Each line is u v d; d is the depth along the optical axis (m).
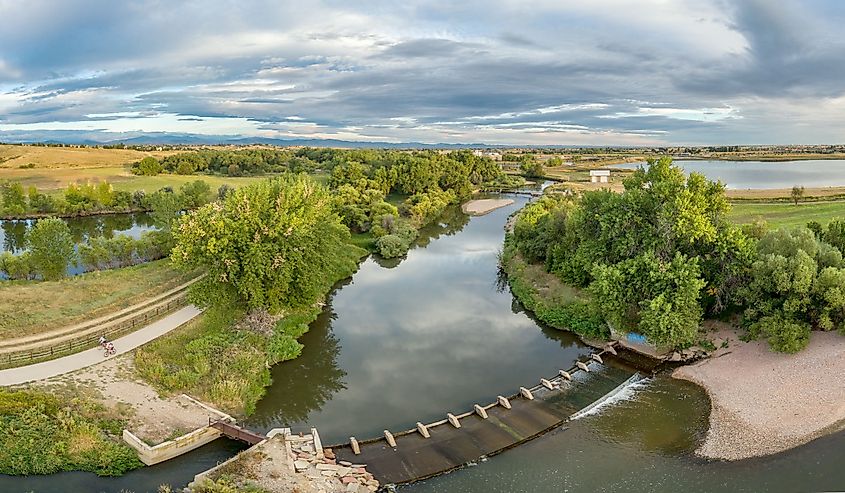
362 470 33.38
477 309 64.25
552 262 70.31
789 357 43.84
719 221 51.94
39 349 46.81
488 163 196.50
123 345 47.41
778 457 34.31
